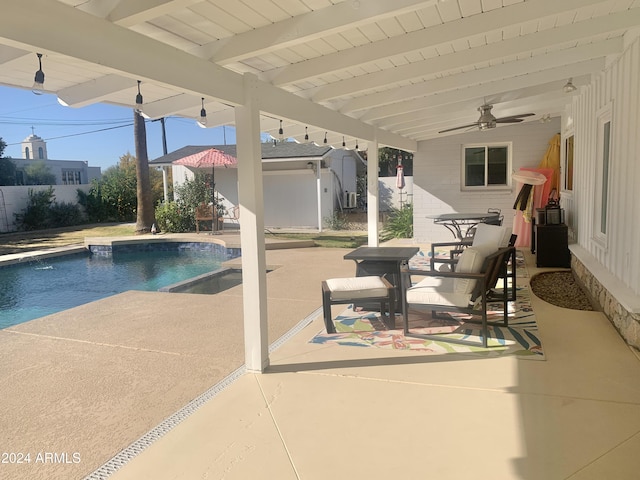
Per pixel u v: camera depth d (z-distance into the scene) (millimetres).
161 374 3783
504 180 10922
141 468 2521
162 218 17156
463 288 4273
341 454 2586
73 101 4008
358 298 4684
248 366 3779
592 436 2676
